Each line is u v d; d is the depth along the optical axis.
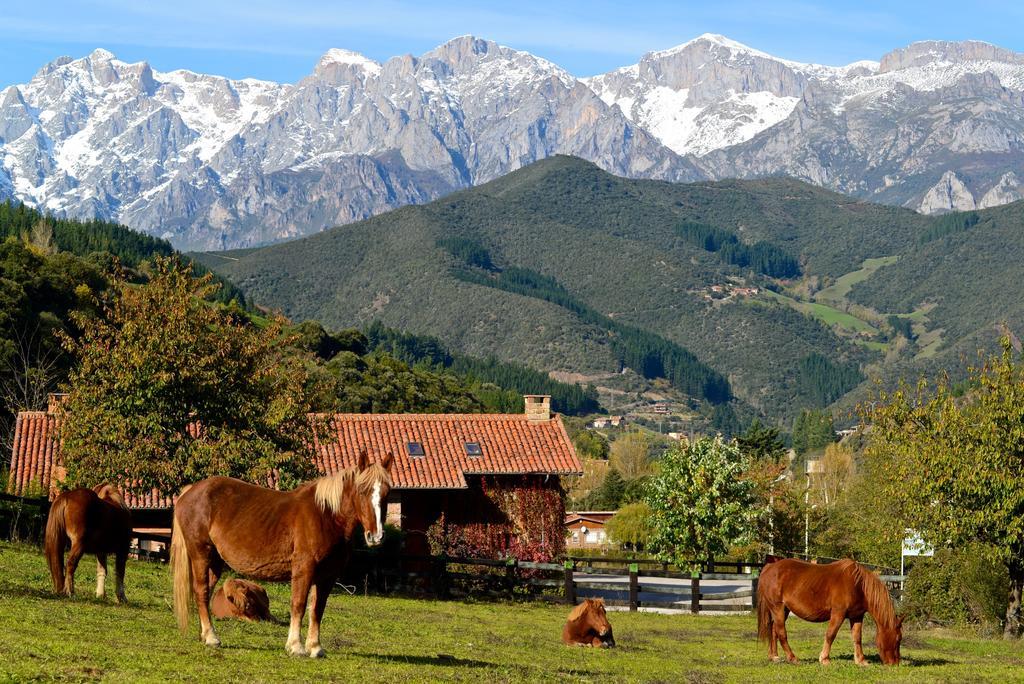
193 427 34.94
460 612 28.22
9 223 144.88
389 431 44.06
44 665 11.70
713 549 52.66
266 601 19.31
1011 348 28.17
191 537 14.20
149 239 190.00
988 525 27.11
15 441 40.53
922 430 29.28
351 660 14.20
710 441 52.97
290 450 32.47
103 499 19.20
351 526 13.75
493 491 41.25
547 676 15.15
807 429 175.25
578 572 52.97
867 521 41.69
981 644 24.88
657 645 23.45
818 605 19.36
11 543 26.73
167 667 12.30
